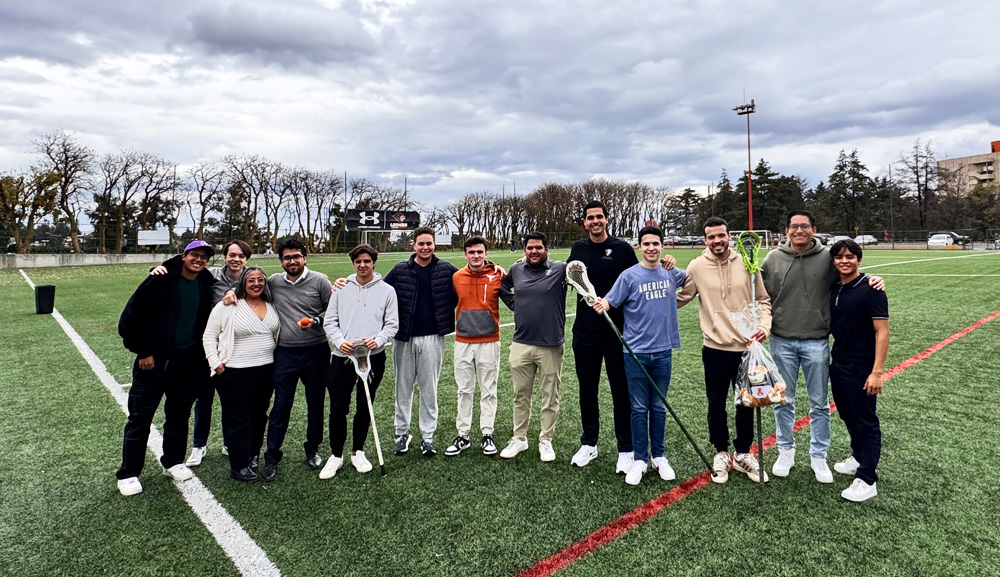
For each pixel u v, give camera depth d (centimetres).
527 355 352
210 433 418
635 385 317
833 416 429
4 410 471
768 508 281
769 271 322
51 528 273
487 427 366
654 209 7100
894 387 490
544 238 348
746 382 290
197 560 244
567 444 384
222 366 311
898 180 5072
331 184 5097
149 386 306
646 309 318
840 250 289
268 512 287
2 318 998
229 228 4588
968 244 3731
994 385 493
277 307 340
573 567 234
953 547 242
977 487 299
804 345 309
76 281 1811
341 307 340
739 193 5622
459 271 370
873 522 265
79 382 563
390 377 593
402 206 5641
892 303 990
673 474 317
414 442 394
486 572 232
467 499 299
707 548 245
